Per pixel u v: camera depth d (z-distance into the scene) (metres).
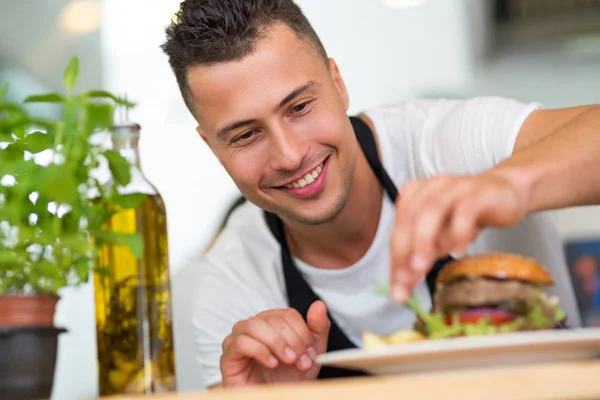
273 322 1.05
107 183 0.96
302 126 1.21
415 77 3.80
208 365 1.55
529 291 0.80
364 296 1.45
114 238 0.88
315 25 3.83
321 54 1.25
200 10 1.21
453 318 0.81
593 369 0.60
